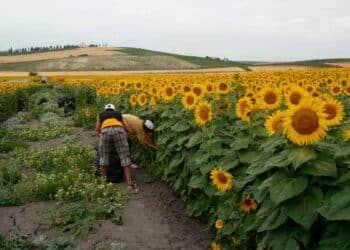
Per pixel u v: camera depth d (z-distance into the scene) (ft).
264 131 19.89
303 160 12.76
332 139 15.52
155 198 29.01
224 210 19.69
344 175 13.08
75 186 28.60
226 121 24.94
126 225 24.07
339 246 12.30
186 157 26.50
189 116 27.68
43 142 49.26
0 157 40.68
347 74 71.46
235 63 452.76
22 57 509.35
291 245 13.66
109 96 58.18
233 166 19.42
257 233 16.83
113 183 32.12
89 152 38.68
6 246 20.74
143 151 37.29
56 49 636.89
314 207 13.05
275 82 48.67
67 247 20.68
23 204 27.35
